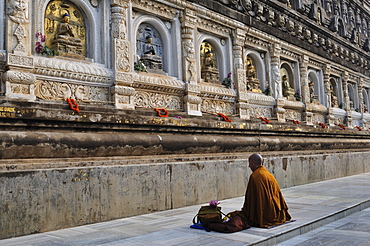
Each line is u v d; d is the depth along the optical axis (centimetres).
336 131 1341
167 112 832
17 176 472
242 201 741
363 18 2161
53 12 730
